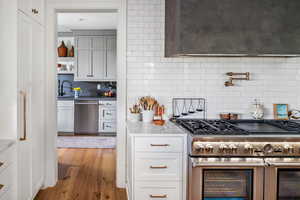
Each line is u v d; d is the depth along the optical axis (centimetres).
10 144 224
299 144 224
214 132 232
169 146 239
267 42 266
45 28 325
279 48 267
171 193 242
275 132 238
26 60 261
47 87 331
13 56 236
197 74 324
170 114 325
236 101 325
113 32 671
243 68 324
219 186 226
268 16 266
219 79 324
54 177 343
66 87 715
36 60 293
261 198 226
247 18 264
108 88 714
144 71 325
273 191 225
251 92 325
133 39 324
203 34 261
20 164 246
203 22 262
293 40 268
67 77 714
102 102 659
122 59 325
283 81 325
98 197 313
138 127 269
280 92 326
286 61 324
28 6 265
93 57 673
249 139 222
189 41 261
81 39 671
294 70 325
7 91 237
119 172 340
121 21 324
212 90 325
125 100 327
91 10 336
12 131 238
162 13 323
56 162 352
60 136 648
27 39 263
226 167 223
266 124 293
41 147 317
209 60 323
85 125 662
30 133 274
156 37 323
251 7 265
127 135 315
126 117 329
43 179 329
